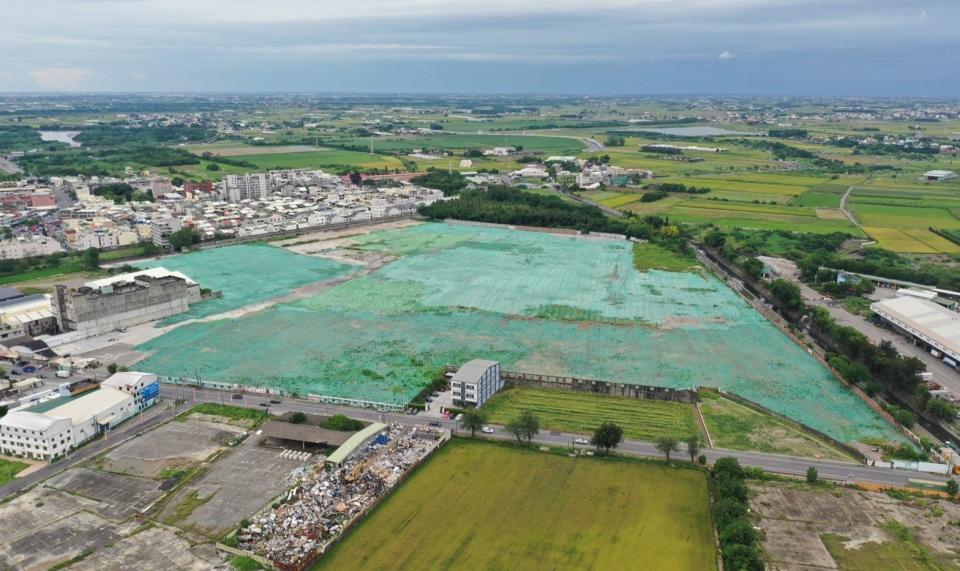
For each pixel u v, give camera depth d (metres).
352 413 164.75
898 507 125.50
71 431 145.50
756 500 126.62
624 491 130.25
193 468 138.00
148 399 167.62
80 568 106.94
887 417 164.12
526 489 130.50
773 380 186.25
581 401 173.38
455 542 113.50
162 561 108.56
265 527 116.62
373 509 123.19
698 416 165.38
